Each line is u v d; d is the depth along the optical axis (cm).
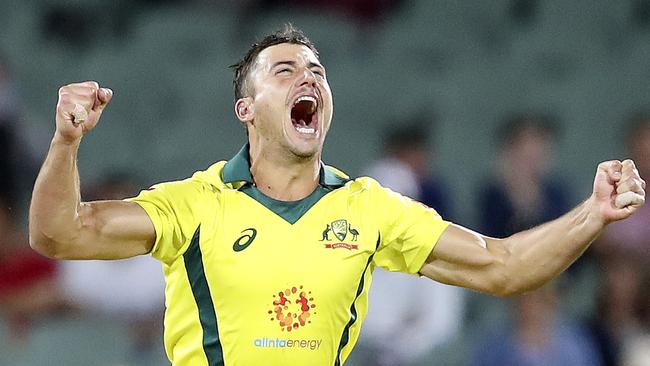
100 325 2847
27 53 3812
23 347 2806
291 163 1381
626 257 2980
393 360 2748
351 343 1390
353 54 3869
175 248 1343
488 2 4006
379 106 3694
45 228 1266
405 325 2766
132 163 3506
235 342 1325
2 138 3303
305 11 4053
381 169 3052
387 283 2770
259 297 1324
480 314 2970
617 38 3941
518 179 3072
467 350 2753
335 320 1348
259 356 1323
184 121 3647
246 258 1330
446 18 4000
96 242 1299
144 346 2825
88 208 1302
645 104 3753
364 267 1369
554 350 2605
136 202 1336
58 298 2881
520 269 1381
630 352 2706
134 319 2858
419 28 3981
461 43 3938
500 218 3056
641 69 3841
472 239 1398
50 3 3969
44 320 2872
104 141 3572
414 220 1397
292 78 1378
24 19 3925
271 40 1422
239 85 1437
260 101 1386
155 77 3753
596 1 3984
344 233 1362
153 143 3588
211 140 3581
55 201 1254
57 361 2784
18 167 3328
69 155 1237
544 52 3891
